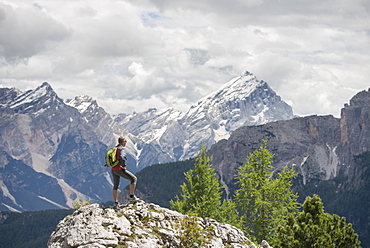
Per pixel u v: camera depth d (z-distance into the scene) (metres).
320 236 46.88
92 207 27.70
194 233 28.06
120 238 25.58
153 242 26.44
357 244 47.97
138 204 29.61
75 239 24.77
